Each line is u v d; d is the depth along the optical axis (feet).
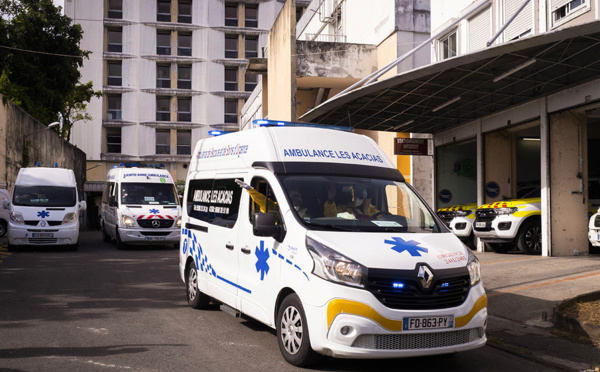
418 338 16.44
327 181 20.43
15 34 108.78
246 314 21.17
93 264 44.11
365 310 16.08
